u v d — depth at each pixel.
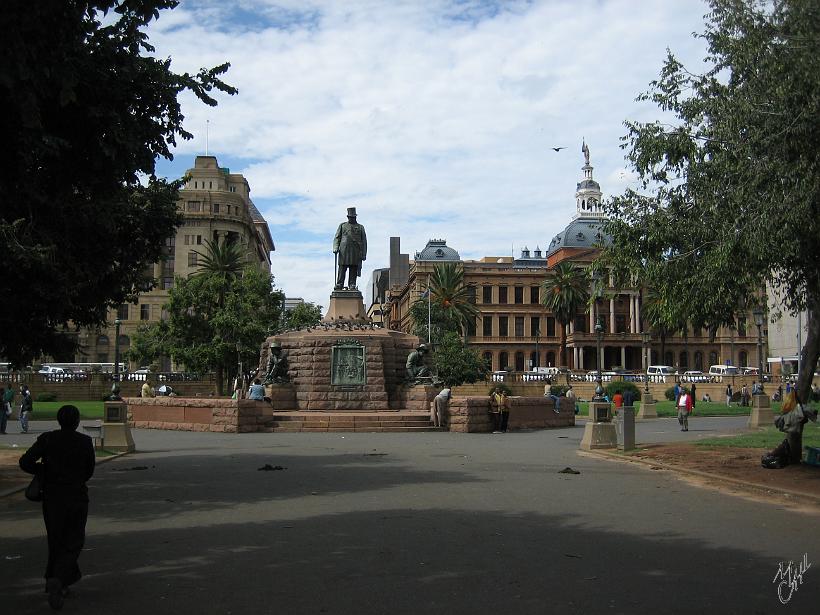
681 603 6.64
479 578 7.45
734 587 7.16
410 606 6.55
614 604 6.61
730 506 11.72
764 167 13.27
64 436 7.08
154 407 30.88
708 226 14.73
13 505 12.31
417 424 28.67
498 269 108.50
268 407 28.61
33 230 12.15
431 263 107.56
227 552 8.65
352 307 35.00
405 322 121.44
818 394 47.84
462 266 102.88
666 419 39.94
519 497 12.54
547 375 71.38
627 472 16.06
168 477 15.23
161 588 7.16
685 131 15.14
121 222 14.81
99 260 14.55
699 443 21.88
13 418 41.19
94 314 16.45
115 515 11.04
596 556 8.38
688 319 15.78
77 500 6.90
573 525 10.14
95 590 7.10
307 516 10.85
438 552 8.57
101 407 50.06
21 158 9.23
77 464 6.98
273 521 10.48
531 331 107.56
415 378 31.56
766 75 13.66
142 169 10.29
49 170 10.07
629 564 8.03
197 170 102.25
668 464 17.05
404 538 9.32
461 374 66.25
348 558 8.30
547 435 27.14
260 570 7.82
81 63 9.23
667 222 15.48
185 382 68.44
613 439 20.88
